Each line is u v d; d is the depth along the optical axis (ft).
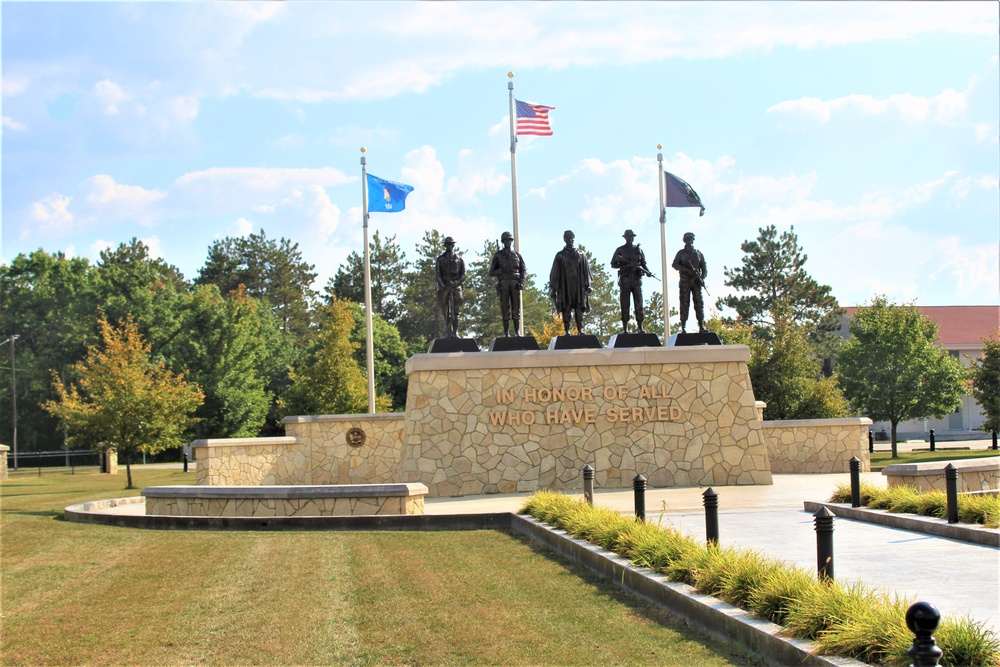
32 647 32.32
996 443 170.91
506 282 86.12
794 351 134.72
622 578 38.60
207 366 213.46
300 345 281.95
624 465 83.25
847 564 38.78
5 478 143.64
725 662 28.04
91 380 122.52
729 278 225.97
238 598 38.91
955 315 245.45
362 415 101.40
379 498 59.98
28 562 48.19
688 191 109.50
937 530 47.60
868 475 93.35
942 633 24.26
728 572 32.65
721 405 84.53
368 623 34.40
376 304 272.31
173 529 60.39
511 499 76.33
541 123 102.83
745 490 76.95
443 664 29.43
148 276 256.11
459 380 83.20
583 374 84.07
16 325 252.83
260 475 94.89
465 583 40.47
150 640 32.91
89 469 188.96
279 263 294.46
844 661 24.43
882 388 152.25
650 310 235.20
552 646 30.68
